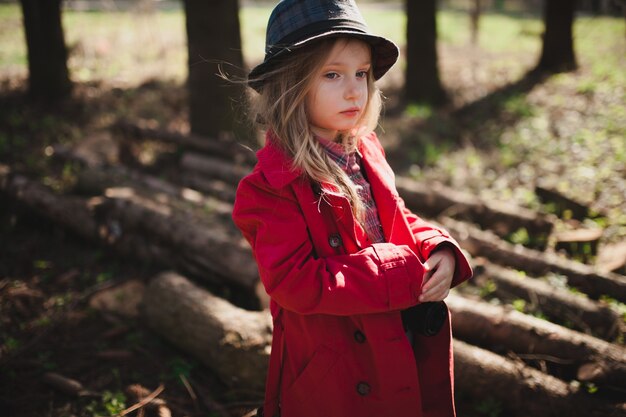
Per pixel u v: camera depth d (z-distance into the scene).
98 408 2.67
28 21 7.31
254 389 2.69
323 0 1.50
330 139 1.66
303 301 1.45
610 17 13.74
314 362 1.58
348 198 1.57
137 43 11.45
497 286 3.47
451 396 1.72
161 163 5.97
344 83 1.51
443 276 1.54
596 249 3.95
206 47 5.84
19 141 6.15
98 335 3.25
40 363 2.97
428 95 8.36
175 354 3.07
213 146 5.78
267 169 1.52
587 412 2.42
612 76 8.47
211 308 2.94
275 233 1.48
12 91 7.77
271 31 1.56
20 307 3.46
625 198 4.65
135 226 4.09
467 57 11.61
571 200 4.57
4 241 4.32
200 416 2.62
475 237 4.00
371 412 1.58
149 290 3.25
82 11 14.64
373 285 1.44
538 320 2.92
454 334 3.02
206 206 4.46
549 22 9.47
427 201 4.66
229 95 5.98
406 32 8.34
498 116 7.55
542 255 3.83
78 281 3.85
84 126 6.92
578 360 2.71
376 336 1.54
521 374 2.58
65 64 7.67
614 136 6.14
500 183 5.43
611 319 3.09
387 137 6.85
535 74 9.38
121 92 8.24
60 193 4.76
